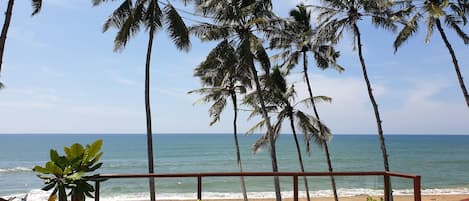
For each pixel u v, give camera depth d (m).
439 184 35.56
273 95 19.59
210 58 16.30
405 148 98.81
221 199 23.59
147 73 13.62
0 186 34.97
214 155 72.56
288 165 55.53
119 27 14.24
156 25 13.70
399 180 9.05
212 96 21.41
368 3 15.74
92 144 5.49
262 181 28.50
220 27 15.77
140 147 96.44
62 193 5.17
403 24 16.52
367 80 16.17
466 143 134.75
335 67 20.52
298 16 20.33
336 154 76.25
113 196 18.20
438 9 14.88
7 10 8.77
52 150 5.26
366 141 149.25
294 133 20.20
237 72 17.09
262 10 15.84
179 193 25.19
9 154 72.81
